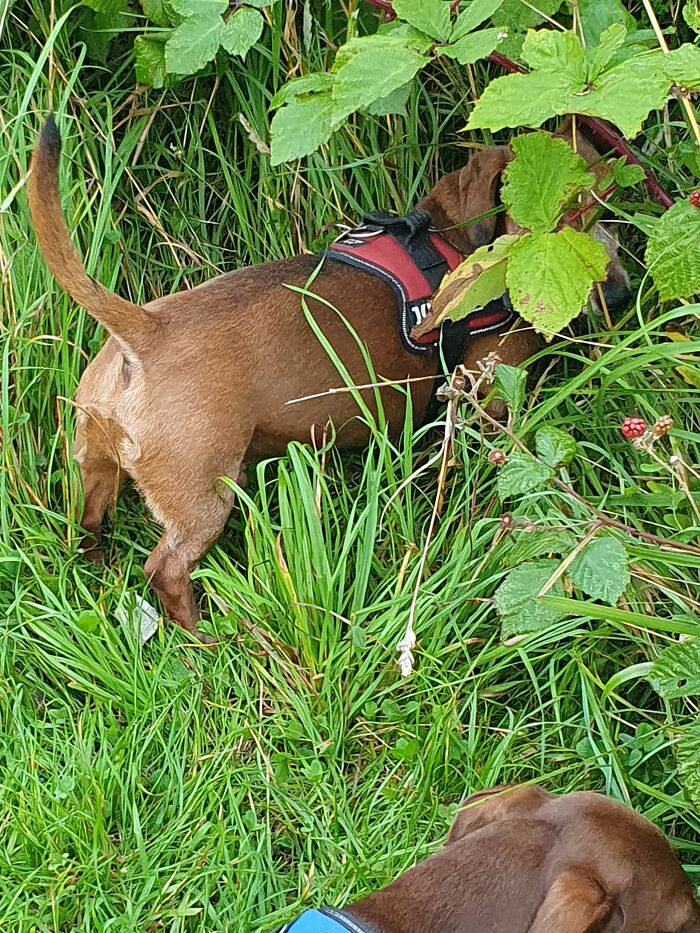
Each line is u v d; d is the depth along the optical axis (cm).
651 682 154
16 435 181
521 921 140
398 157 190
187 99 190
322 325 176
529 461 151
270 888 160
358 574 173
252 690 172
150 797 166
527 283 153
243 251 192
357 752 169
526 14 166
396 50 160
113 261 187
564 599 150
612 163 168
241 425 174
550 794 149
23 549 178
